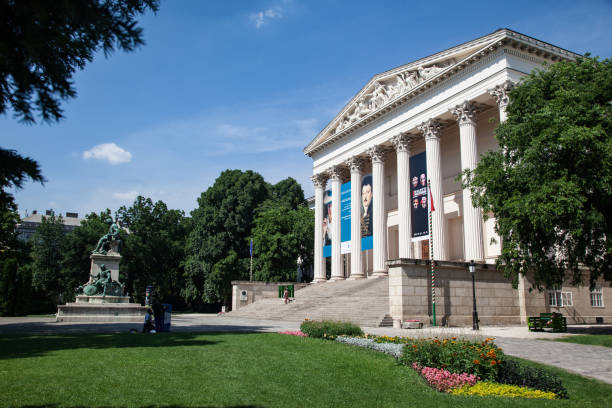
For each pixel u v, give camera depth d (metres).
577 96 24.33
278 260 73.75
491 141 47.88
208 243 75.56
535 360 16.12
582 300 38.59
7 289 64.81
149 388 10.27
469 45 43.69
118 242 39.12
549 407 9.98
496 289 34.94
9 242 61.88
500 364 12.45
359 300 40.44
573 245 26.55
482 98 42.81
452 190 52.72
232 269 73.81
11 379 10.90
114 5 5.75
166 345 18.00
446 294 33.03
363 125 58.75
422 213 45.81
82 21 5.12
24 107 5.49
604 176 22.72
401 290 31.53
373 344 18.02
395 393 11.03
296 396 10.20
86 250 78.38
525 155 24.31
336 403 9.84
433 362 13.30
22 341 19.55
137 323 33.94
